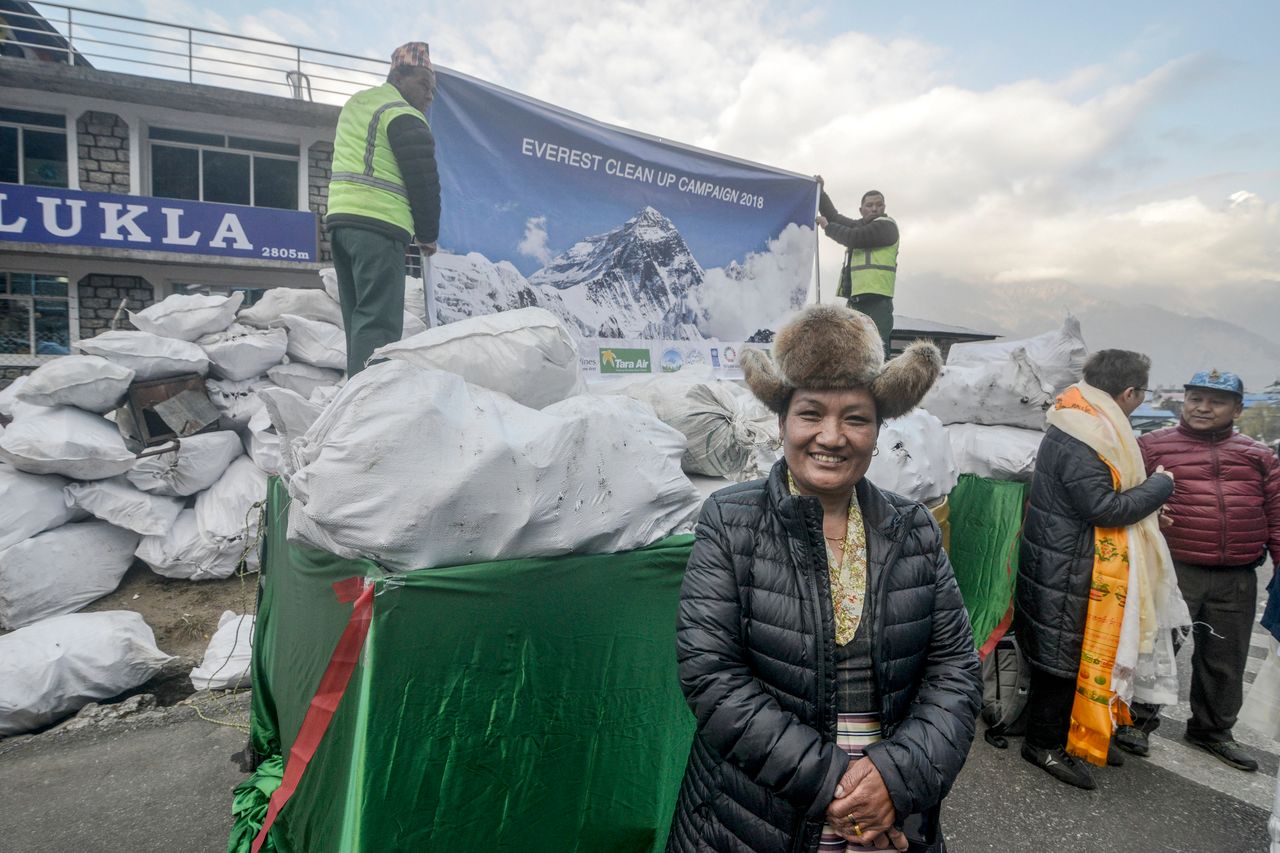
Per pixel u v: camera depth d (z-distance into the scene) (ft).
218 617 12.12
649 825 5.54
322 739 4.96
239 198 36.01
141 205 32.19
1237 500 9.11
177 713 9.42
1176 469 9.39
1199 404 9.25
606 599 5.18
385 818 4.28
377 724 4.21
